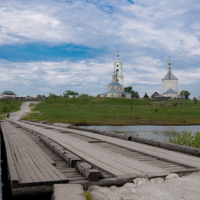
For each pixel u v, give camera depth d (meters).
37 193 6.09
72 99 126.06
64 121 54.34
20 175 6.65
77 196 5.39
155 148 11.12
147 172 6.99
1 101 123.56
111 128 44.81
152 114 72.62
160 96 171.12
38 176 6.55
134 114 71.88
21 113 71.06
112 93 148.00
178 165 8.21
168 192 5.73
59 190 5.74
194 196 5.48
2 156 18.16
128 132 38.69
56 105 107.38
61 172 7.39
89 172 6.44
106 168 7.34
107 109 89.44
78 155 9.16
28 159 8.56
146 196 5.49
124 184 6.51
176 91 169.75
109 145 12.43
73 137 14.67
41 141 14.13
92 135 16.12
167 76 172.25
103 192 5.85
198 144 14.96
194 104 113.94
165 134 36.03
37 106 103.19
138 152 10.38
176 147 10.69
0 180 12.17
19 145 11.73
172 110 85.62
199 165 7.87
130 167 7.53
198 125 50.12
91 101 123.62
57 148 10.23
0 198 9.62
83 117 62.78
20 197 6.02
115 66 171.88
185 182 6.42
